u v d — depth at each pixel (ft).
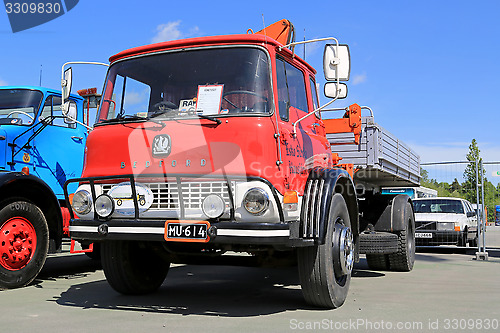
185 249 16.17
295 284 21.79
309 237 14.75
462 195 44.27
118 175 15.02
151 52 16.33
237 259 17.16
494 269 27.94
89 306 16.49
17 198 20.51
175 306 16.55
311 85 18.60
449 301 17.56
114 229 14.78
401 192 27.40
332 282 15.75
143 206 14.74
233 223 13.61
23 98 23.32
